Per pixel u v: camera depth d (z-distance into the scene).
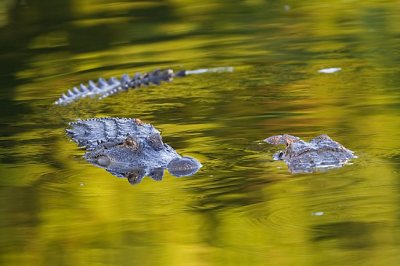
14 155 24.77
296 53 37.28
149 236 18.06
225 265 16.38
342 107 28.20
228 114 28.22
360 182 20.09
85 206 20.06
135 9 46.19
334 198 19.23
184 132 26.11
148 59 37.97
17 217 19.61
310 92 30.80
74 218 19.33
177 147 24.30
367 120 26.16
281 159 22.34
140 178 21.83
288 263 16.23
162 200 20.06
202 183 20.92
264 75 34.19
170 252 17.20
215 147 24.02
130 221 18.95
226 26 42.25
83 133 26.91
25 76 36.06
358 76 32.91
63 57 38.72
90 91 33.47
